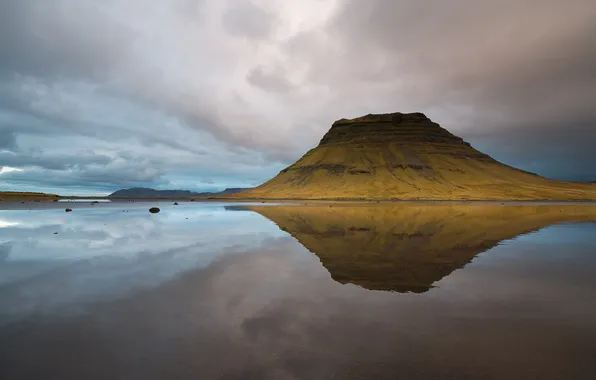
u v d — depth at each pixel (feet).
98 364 18.98
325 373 17.83
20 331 23.71
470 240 71.67
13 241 68.74
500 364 18.76
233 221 118.21
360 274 40.91
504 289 34.35
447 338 22.24
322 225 104.58
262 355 19.97
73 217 129.70
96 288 34.96
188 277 39.55
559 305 29.19
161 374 17.90
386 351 20.34
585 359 19.34
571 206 263.29
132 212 164.86
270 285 35.94
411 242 68.64
